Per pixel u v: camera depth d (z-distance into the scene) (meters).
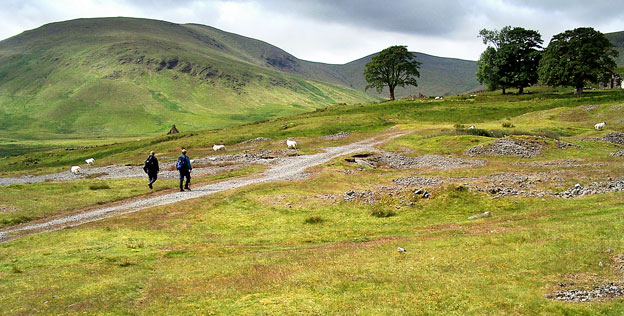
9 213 24.81
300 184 31.72
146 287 13.09
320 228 21.67
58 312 10.79
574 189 25.67
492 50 121.62
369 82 142.88
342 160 43.06
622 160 37.38
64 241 19.41
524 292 10.67
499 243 15.58
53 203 27.64
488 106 92.38
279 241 19.61
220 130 93.50
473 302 10.27
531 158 42.62
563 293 10.55
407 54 138.75
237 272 14.29
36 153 101.69
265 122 101.38
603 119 69.38
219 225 22.36
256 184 31.84
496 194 25.77
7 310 11.09
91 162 63.84
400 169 41.00
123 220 23.12
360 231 20.67
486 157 44.28
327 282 12.39
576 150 45.44
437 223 21.39
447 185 27.11
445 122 81.06
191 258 16.81
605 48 98.56
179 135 90.19
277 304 10.70
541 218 19.75
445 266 13.36
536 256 13.38
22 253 17.75
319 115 101.81
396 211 24.47
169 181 36.00
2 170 83.75
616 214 18.03
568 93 104.75
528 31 116.62
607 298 10.09
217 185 33.19
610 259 12.51
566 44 101.31
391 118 87.25
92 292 12.54
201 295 11.93
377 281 12.27
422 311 9.87
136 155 66.00
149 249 18.39
